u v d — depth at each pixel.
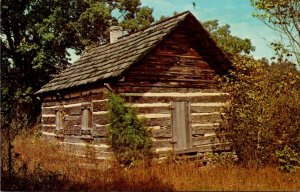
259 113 13.97
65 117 18.58
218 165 14.12
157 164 13.65
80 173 11.93
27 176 10.52
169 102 15.84
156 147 15.22
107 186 10.45
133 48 16.33
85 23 31.58
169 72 16.02
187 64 16.56
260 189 10.02
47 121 20.83
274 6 13.42
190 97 16.44
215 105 17.08
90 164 14.90
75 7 31.52
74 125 17.69
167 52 16.08
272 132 13.52
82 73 17.92
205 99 16.84
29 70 30.77
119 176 11.48
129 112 14.11
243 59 15.62
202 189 10.04
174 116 15.91
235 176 11.71
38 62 29.06
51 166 13.22
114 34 21.44
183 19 15.70
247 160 13.86
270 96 13.98
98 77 15.22
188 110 16.31
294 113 13.48
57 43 29.55
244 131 14.25
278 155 12.88
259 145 13.76
